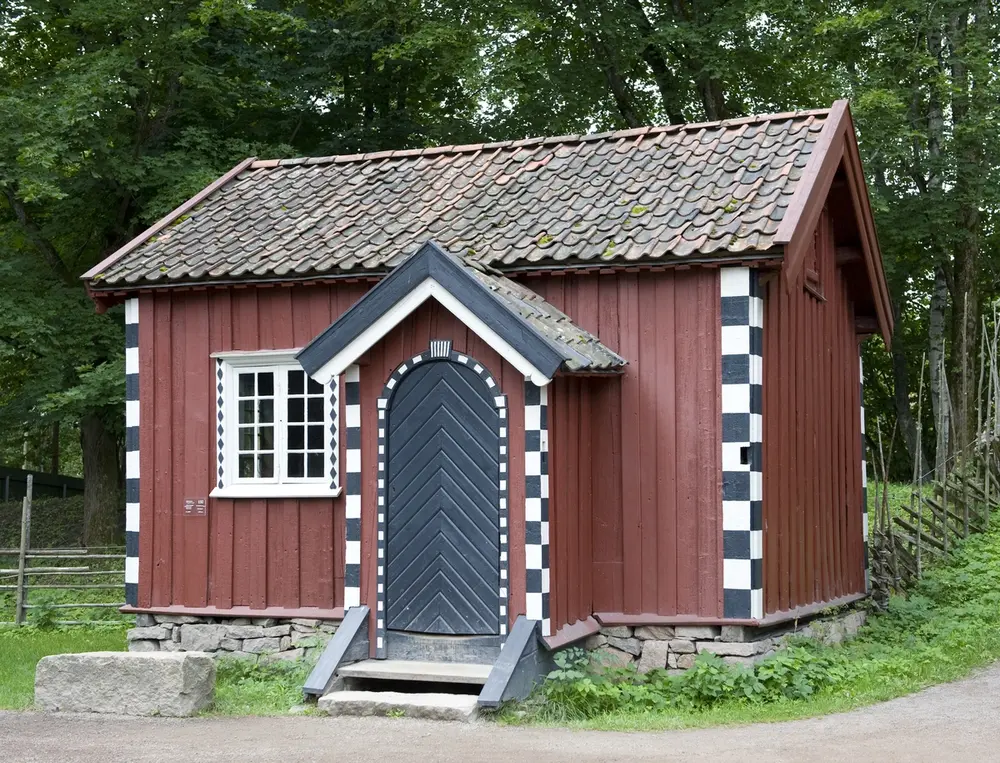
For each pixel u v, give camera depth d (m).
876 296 15.03
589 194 12.92
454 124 26.47
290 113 25.61
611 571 11.73
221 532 13.05
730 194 12.09
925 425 32.09
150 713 10.34
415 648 11.21
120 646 15.09
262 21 23.59
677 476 11.54
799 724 9.49
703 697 10.62
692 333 11.54
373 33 25.77
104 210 23.08
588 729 9.57
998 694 10.66
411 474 11.35
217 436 13.15
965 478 18.17
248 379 13.20
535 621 10.73
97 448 24.67
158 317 13.51
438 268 10.89
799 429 12.81
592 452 11.84
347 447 11.59
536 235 12.26
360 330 11.16
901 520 16.81
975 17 26.09
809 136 12.85
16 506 31.62
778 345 12.18
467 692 10.84
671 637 11.46
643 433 11.69
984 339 19.88
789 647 11.67
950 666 11.90
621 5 25.53
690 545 11.45
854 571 14.81
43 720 10.12
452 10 25.30
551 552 10.96
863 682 10.95
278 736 9.41
